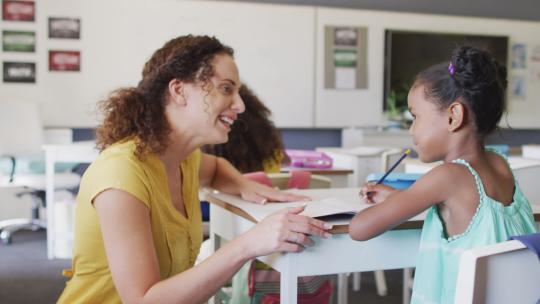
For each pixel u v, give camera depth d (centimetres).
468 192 115
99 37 570
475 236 114
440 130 120
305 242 118
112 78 574
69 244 407
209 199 166
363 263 129
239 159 211
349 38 634
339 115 638
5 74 557
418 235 134
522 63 695
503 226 115
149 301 109
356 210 129
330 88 633
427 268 121
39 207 498
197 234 141
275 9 611
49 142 520
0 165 480
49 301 314
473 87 116
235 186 161
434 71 122
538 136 711
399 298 320
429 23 659
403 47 652
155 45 582
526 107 702
